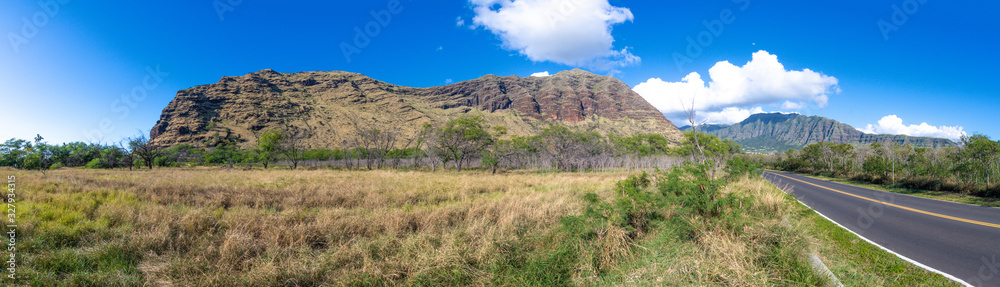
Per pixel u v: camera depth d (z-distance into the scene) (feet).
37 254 13.80
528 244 16.10
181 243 16.35
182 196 32.19
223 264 13.39
